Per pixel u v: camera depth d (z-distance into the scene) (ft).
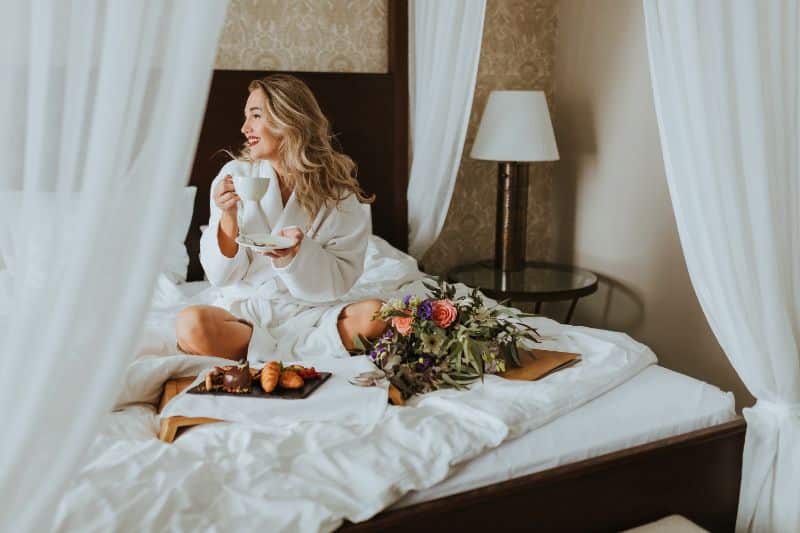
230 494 4.40
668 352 10.28
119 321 3.31
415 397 5.97
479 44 9.33
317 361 6.61
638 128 10.48
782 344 5.77
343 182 7.59
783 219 5.76
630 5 10.43
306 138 7.32
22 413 3.22
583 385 6.05
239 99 9.96
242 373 5.64
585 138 11.63
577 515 5.29
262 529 4.13
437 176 10.30
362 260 7.70
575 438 5.47
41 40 3.04
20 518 3.31
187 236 9.84
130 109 3.15
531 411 5.59
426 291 8.70
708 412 5.96
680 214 5.89
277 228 7.39
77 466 3.40
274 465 4.71
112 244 3.23
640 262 10.69
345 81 10.55
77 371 3.28
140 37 3.09
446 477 4.92
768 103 5.55
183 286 9.14
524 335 6.66
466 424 5.37
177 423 5.21
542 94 10.66
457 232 12.18
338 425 5.22
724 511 6.05
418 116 10.35
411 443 5.09
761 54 5.46
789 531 5.84
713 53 5.38
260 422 5.30
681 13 5.36
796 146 5.71
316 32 10.48
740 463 6.05
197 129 3.24
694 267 5.94
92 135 3.11
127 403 5.72
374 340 6.97
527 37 11.92
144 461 4.61
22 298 3.18
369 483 4.64
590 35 11.31
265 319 7.11
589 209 11.70
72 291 3.16
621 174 10.91
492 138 10.61
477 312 6.55
